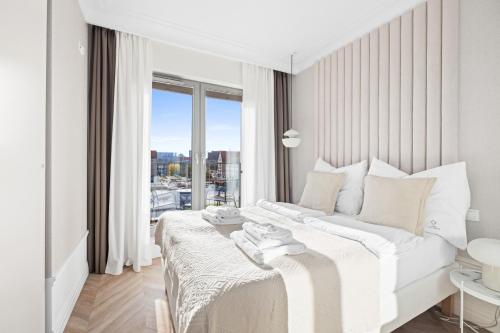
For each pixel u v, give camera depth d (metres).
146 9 2.55
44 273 1.45
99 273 2.58
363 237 1.54
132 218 2.79
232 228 1.85
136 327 1.72
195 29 2.90
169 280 1.50
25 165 1.22
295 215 2.20
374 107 2.59
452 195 1.84
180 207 3.36
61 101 1.75
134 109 2.81
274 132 3.78
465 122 1.93
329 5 2.44
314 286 1.13
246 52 3.42
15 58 1.12
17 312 1.14
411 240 1.63
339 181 2.54
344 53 2.97
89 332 1.67
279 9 2.52
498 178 1.76
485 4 1.82
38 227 1.37
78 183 2.22
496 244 1.44
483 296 1.37
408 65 2.28
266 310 0.98
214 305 0.90
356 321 1.26
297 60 3.66
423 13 2.16
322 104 3.31
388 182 2.02
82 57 2.40
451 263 1.84
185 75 3.21
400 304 1.48
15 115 1.12
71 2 2.01
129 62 2.78
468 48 1.91
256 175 3.63
